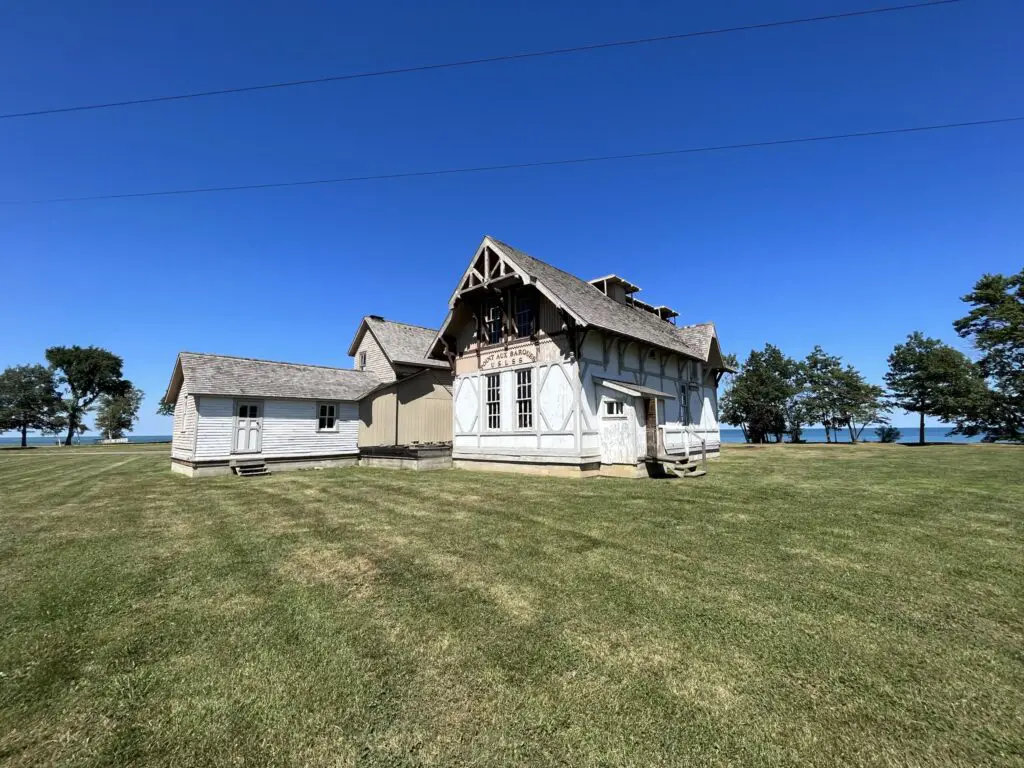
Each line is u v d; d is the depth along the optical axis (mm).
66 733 2811
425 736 2744
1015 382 36062
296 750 2652
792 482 12477
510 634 3918
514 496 10469
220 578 5348
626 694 3102
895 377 43250
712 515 8250
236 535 7312
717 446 24438
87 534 7523
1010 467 16234
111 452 36500
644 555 5973
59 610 4516
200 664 3529
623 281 21203
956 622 4094
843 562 5648
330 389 20391
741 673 3338
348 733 2777
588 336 14828
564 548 6305
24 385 58188
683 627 4016
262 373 19281
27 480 15758
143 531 7695
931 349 41562
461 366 18078
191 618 4312
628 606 4438
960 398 38625
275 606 4547
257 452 17938
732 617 4199
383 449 19188
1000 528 7199
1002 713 2902
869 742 2656
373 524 7918
